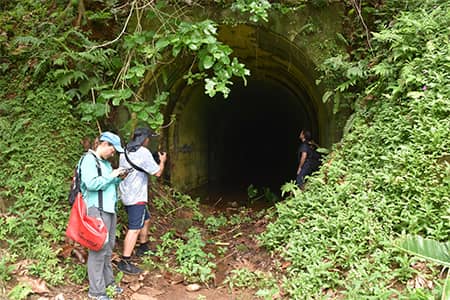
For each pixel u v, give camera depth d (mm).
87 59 6805
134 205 5402
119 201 6473
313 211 5477
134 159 5422
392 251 4355
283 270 5016
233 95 13930
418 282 3988
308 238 5031
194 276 5355
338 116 7160
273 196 10883
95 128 7043
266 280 4906
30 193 5723
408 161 4953
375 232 4641
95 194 4543
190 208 8477
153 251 6078
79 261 5184
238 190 12961
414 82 5598
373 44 6910
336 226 4906
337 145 6453
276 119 17250
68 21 7359
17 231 5211
